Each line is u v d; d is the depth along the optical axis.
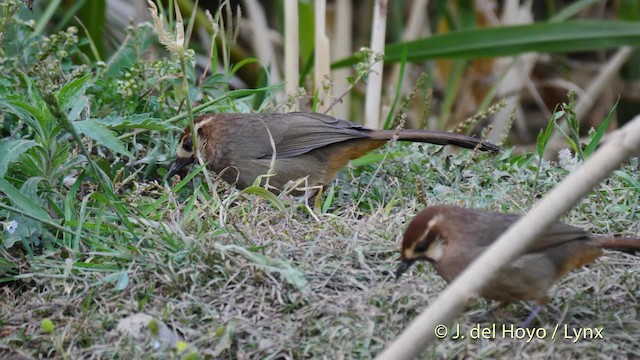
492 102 18.77
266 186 11.20
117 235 9.83
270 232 9.96
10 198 9.66
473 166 11.84
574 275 9.20
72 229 9.98
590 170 6.62
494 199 10.88
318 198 11.05
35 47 12.94
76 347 8.35
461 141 11.88
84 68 12.20
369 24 19.00
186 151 11.89
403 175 11.86
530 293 8.20
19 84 12.14
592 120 19.02
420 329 6.63
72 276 9.25
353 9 21.19
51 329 8.12
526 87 19.56
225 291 8.96
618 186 11.26
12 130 11.59
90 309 8.88
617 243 8.38
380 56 12.87
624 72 19.12
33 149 10.27
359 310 8.47
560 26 15.33
